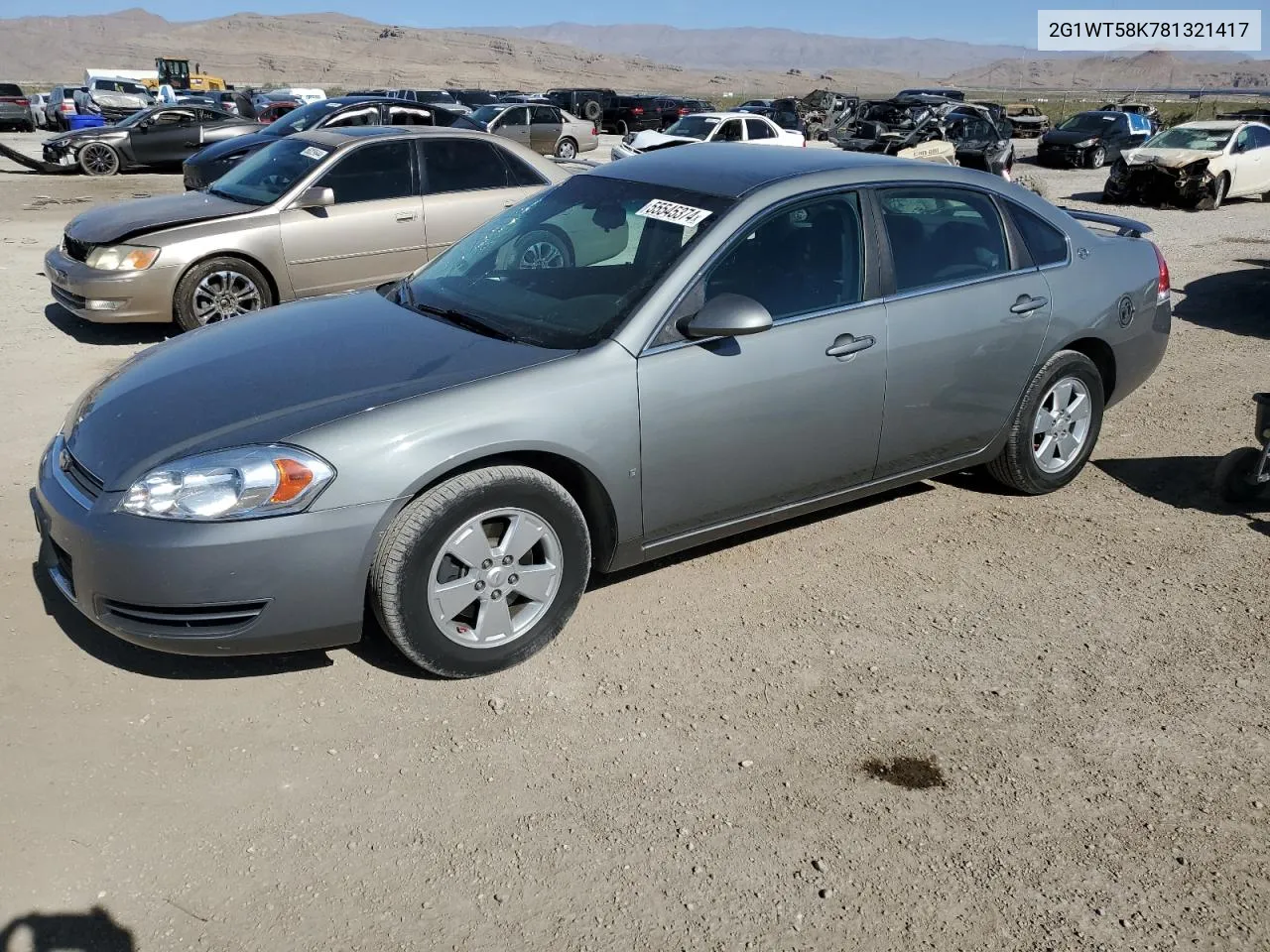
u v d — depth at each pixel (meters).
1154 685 3.54
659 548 3.81
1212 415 6.46
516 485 3.29
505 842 2.75
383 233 7.91
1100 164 26.23
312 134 8.35
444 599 3.27
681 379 3.56
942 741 3.22
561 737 3.18
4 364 6.88
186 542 2.94
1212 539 4.67
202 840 2.72
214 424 3.16
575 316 3.67
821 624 3.87
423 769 3.02
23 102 34.53
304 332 3.83
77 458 3.28
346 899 2.54
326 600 3.11
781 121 35.41
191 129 21.28
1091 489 5.23
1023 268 4.58
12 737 3.07
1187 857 2.76
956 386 4.36
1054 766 3.11
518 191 8.51
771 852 2.74
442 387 3.27
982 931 2.51
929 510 4.93
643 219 3.92
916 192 4.28
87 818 2.77
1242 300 9.76
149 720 3.19
